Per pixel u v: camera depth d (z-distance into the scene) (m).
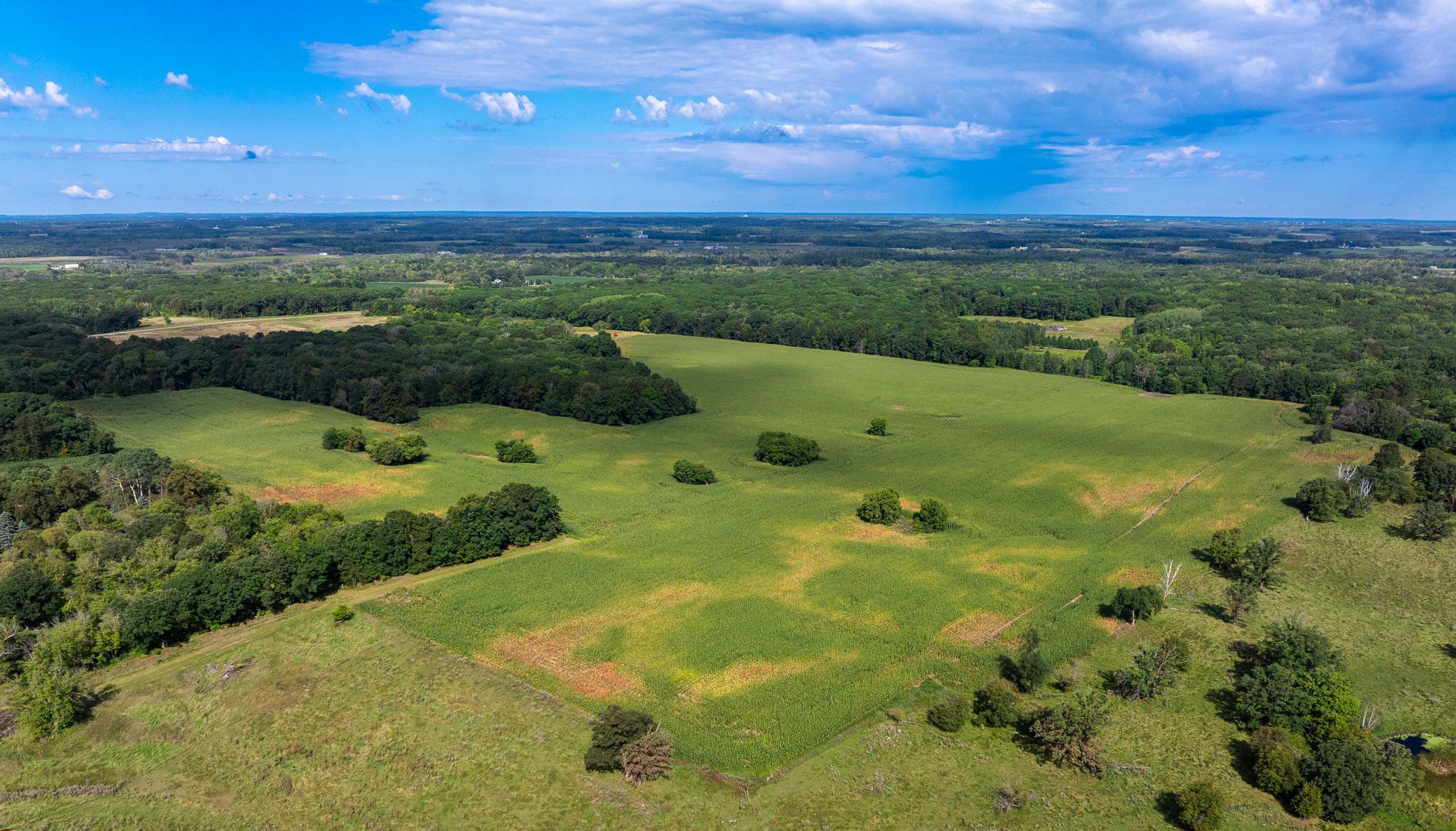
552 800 51.03
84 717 60.03
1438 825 49.97
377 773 53.81
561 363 176.38
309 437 135.25
